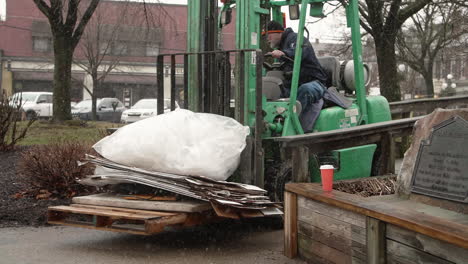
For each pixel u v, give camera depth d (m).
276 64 7.79
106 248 5.89
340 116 7.53
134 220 5.88
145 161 5.81
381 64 17.53
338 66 8.05
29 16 46.94
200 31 7.31
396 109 12.08
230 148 5.96
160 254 5.66
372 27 17.42
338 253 4.70
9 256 5.54
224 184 5.78
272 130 7.02
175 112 6.11
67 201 7.72
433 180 4.79
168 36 45.75
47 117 30.69
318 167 7.12
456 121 4.64
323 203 4.90
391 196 5.20
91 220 6.78
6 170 9.81
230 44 35.00
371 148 7.78
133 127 6.00
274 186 6.77
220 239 6.34
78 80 41.72
